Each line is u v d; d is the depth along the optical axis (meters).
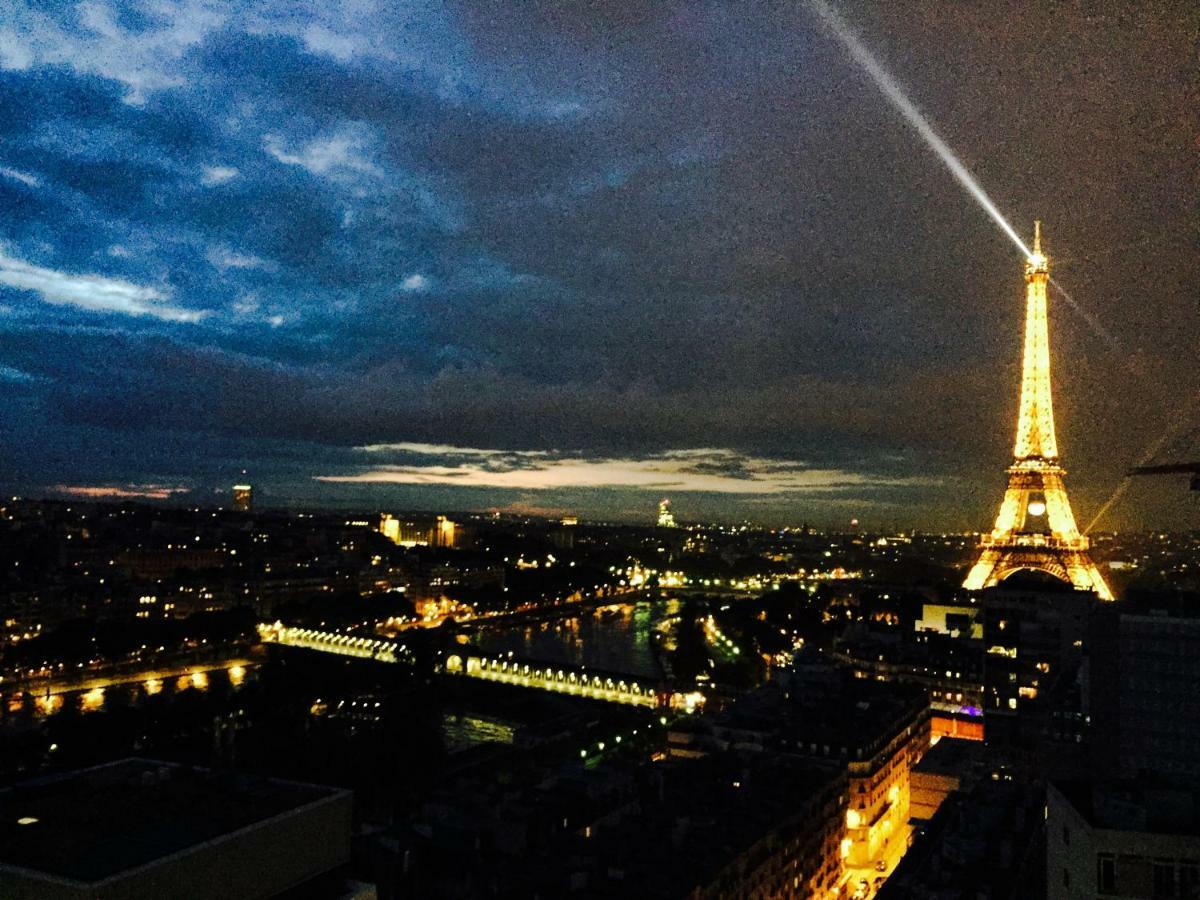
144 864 105.44
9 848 110.12
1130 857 158.62
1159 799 165.62
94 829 116.06
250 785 133.12
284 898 119.81
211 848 110.69
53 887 100.50
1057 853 177.62
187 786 132.38
